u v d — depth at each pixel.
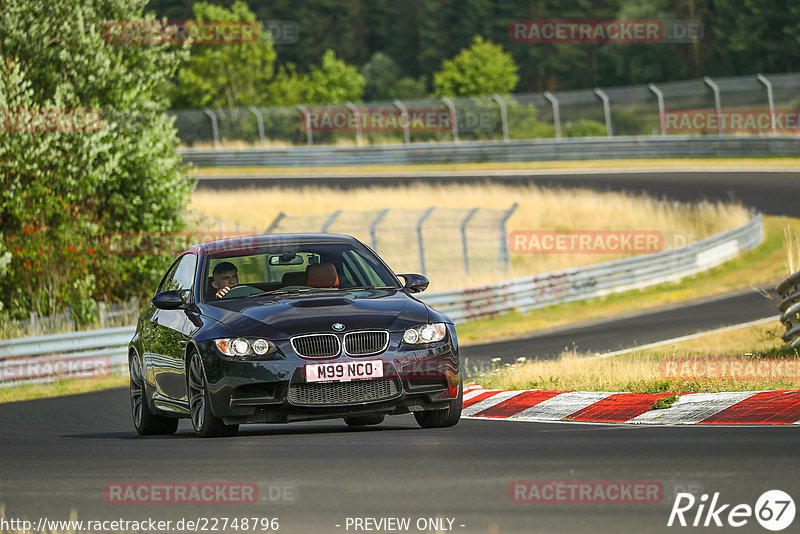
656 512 17.50
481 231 138.25
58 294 82.69
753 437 25.70
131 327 74.56
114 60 88.50
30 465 26.58
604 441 26.02
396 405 30.03
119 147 87.25
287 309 30.94
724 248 122.12
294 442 28.66
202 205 151.50
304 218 139.25
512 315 101.25
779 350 49.84
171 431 37.00
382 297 32.31
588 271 108.25
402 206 148.88
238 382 29.66
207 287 33.66
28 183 82.00
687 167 173.00
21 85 81.25
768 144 174.50
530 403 36.22
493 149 188.88
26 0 83.25
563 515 17.42
